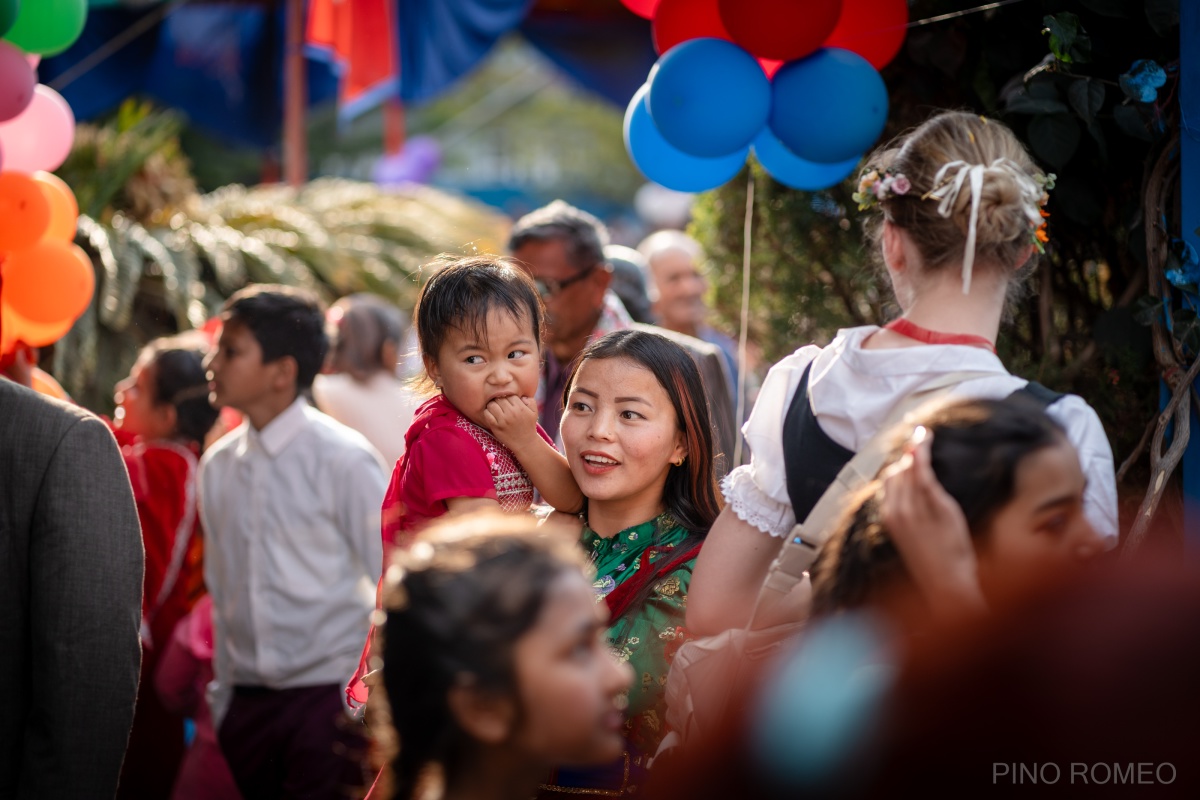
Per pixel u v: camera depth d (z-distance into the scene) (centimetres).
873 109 215
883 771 102
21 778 191
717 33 237
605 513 205
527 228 329
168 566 351
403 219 660
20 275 284
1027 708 99
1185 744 96
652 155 245
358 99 664
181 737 369
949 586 116
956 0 251
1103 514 147
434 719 116
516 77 1802
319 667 309
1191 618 99
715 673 168
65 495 192
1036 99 224
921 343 162
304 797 304
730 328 337
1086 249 245
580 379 202
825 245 292
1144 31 223
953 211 159
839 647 114
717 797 108
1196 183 206
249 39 771
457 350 207
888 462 135
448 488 206
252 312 310
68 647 189
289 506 311
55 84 688
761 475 174
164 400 359
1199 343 208
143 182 577
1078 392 243
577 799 185
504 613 115
